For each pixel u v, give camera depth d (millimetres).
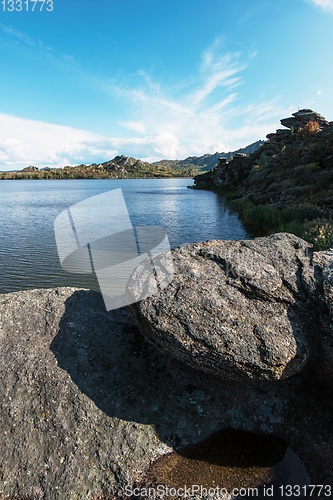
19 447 2203
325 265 2803
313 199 17812
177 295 2559
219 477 2184
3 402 2404
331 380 2670
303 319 2535
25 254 12508
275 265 2891
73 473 2113
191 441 2393
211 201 41969
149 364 2832
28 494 2035
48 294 3387
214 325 2324
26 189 75938
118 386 2609
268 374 2188
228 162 70875
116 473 2146
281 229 13586
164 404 2566
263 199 25000
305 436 2416
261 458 2299
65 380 2549
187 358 2305
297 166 28875
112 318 3189
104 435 2305
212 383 2738
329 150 26234
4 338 2826
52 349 2791
